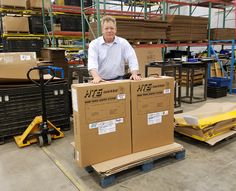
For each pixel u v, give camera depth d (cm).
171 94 266
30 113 352
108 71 287
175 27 616
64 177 239
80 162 225
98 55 277
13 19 670
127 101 238
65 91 374
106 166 224
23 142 317
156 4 929
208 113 330
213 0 675
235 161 265
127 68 339
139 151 255
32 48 715
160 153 253
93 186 221
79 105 212
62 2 727
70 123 394
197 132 302
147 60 582
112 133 235
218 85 589
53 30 691
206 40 695
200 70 769
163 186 219
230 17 1002
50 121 367
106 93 224
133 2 921
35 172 250
